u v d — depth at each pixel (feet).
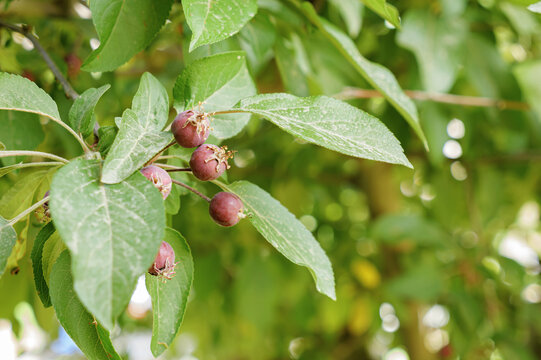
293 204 4.91
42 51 2.39
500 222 5.63
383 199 5.13
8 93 1.98
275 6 2.51
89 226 1.76
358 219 6.31
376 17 3.43
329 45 2.80
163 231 1.77
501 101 3.52
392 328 5.97
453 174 5.02
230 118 2.19
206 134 1.95
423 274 4.35
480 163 4.66
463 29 3.35
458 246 4.61
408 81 3.60
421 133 2.39
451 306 4.39
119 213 1.79
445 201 4.88
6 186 2.67
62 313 1.99
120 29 2.18
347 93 2.97
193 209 4.33
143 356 5.89
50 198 1.76
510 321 4.67
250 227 4.77
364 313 5.60
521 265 4.58
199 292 4.62
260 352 5.91
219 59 2.12
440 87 3.24
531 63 3.50
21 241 2.27
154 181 1.92
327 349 6.40
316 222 5.49
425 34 3.24
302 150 4.88
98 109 2.79
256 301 4.65
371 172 5.16
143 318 5.93
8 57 2.62
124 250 1.75
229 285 5.29
